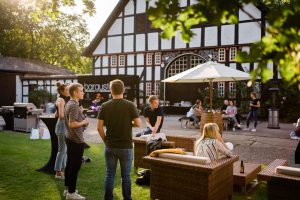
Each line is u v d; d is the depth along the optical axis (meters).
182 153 4.43
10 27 32.56
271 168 4.48
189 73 9.73
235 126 13.95
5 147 8.54
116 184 5.33
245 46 19.39
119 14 23.84
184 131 12.60
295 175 3.62
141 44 23.00
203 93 19.97
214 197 3.96
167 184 4.18
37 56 39.00
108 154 3.93
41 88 26.73
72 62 41.75
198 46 20.92
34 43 38.09
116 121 3.87
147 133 7.03
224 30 20.05
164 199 4.22
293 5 1.43
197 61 21.44
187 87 22.23
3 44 33.97
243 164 5.26
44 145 8.91
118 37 23.89
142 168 6.53
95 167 6.41
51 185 5.16
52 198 4.55
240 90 19.14
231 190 4.52
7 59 29.17
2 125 12.41
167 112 22.00
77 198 4.43
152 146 5.35
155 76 22.70
